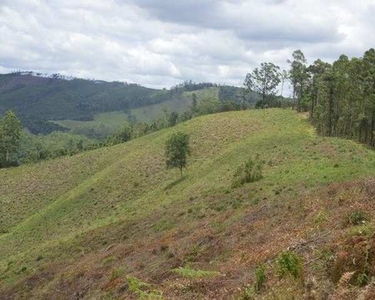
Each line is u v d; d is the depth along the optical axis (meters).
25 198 82.12
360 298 7.62
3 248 57.25
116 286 21.55
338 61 76.88
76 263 32.47
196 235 24.19
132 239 33.75
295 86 103.75
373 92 60.75
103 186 71.00
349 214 14.35
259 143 62.78
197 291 12.85
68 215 63.25
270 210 23.58
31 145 150.88
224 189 39.34
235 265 14.75
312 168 33.78
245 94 132.00
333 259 9.97
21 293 31.00
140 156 80.88
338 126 68.94
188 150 63.06
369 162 33.00
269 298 9.26
